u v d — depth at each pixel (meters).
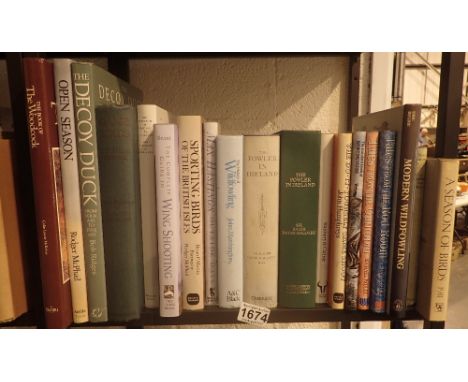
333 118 0.78
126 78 0.71
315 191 0.45
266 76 0.76
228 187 0.44
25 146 0.41
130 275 0.44
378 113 0.51
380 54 0.76
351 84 0.75
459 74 0.45
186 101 0.77
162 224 0.43
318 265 0.48
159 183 0.43
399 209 0.44
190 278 0.46
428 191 0.45
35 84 0.38
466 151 2.61
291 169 0.45
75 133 0.41
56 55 0.69
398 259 0.45
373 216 0.45
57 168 0.41
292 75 0.76
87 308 0.44
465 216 2.85
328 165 0.46
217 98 0.77
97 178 0.42
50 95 0.39
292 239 0.46
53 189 0.40
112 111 0.41
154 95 0.76
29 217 0.42
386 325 0.83
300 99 0.77
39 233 0.41
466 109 2.62
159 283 0.45
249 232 0.46
